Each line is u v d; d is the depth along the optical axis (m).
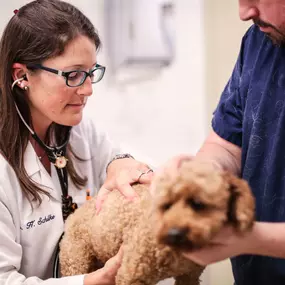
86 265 1.14
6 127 1.14
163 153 1.88
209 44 1.81
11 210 1.11
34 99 1.14
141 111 1.86
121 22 1.75
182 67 1.83
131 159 1.32
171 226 0.69
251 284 0.97
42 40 1.07
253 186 0.95
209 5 1.78
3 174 1.10
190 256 0.71
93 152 1.42
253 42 1.02
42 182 1.19
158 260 0.89
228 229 0.71
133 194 1.04
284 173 0.90
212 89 1.85
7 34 1.13
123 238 1.01
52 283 1.02
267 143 0.94
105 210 1.07
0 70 1.13
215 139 1.09
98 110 1.85
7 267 1.06
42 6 1.12
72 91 1.11
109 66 1.79
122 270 0.93
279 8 0.80
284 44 0.92
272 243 0.74
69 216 1.19
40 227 1.17
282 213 0.90
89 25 1.13
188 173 0.73
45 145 1.22
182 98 1.86
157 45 1.78
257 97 0.97
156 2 1.75
